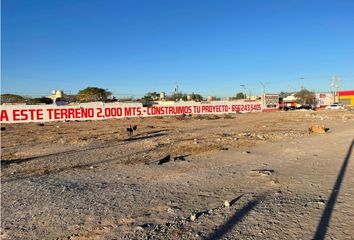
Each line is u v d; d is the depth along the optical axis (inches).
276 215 298.0
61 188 434.9
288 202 335.9
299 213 301.1
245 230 265.7
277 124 1567.4
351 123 1512.1
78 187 438.6
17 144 1013.8
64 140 1077.1
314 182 418.3
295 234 254.4
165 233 265.9
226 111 3090.6
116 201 363.6
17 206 359.9
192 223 285.1
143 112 2711.6
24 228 293.4
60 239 265.7
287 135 1015.0
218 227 274.1
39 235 276.1
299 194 365.1
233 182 432.8
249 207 323.0
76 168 586.6
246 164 565.6
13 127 1862.7
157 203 350.0
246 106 3221.0
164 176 488.1
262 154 669.9
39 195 402.9
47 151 834.8
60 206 353.1
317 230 260.4
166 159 628.7
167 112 2822.3
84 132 1408.7
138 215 313.9
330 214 295.1
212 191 390.0
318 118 1948.8
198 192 388.2
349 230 257.9
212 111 3024.1
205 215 304.3
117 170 553.9
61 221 306.5
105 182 465.1
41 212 335.6
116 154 746.8
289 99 5398.6
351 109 3725.4
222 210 316.8
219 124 1712.6
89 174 528.4
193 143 884.0
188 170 527.8
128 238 259.4
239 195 367.2
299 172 482.9
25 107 2322.8
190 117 2512.3
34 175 536.7
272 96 4060.0
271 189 390.3
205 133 1198.9
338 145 761.6
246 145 817.5
